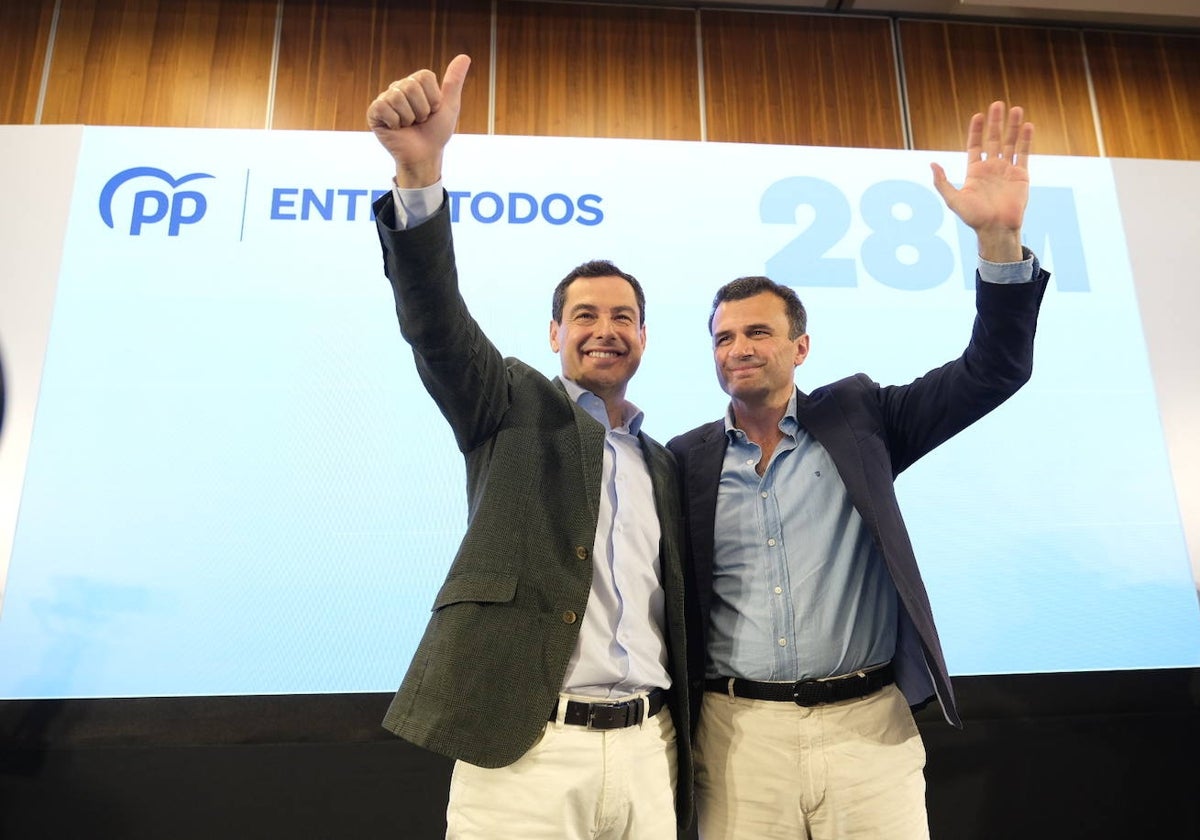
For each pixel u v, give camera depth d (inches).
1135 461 104.0
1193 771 96.7
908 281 108.7
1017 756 96.2
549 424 56.6
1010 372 58.5
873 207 111.3
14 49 116.3
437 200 49.9
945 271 109.5
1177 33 133.3
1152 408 106.1
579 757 50.5
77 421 96.6
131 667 91.1
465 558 52.3
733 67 124.3
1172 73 132.0
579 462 55.0
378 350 101.6
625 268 106.1
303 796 90.7
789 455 65.4
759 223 109.3
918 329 107.1
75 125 106.6
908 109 125.3
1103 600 99.5
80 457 95.5
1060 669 97.7
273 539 95.2
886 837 57.6
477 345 53.0
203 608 93.0
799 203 110.6
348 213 105.8
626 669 53.2
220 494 95.9
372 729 92.4
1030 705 97.0
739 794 59.2
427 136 49.3
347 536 96.0
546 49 122.3
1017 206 57.2
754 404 67.6
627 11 125.1
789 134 122.6
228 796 90.0
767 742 59.0
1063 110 128.2
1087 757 96.5
